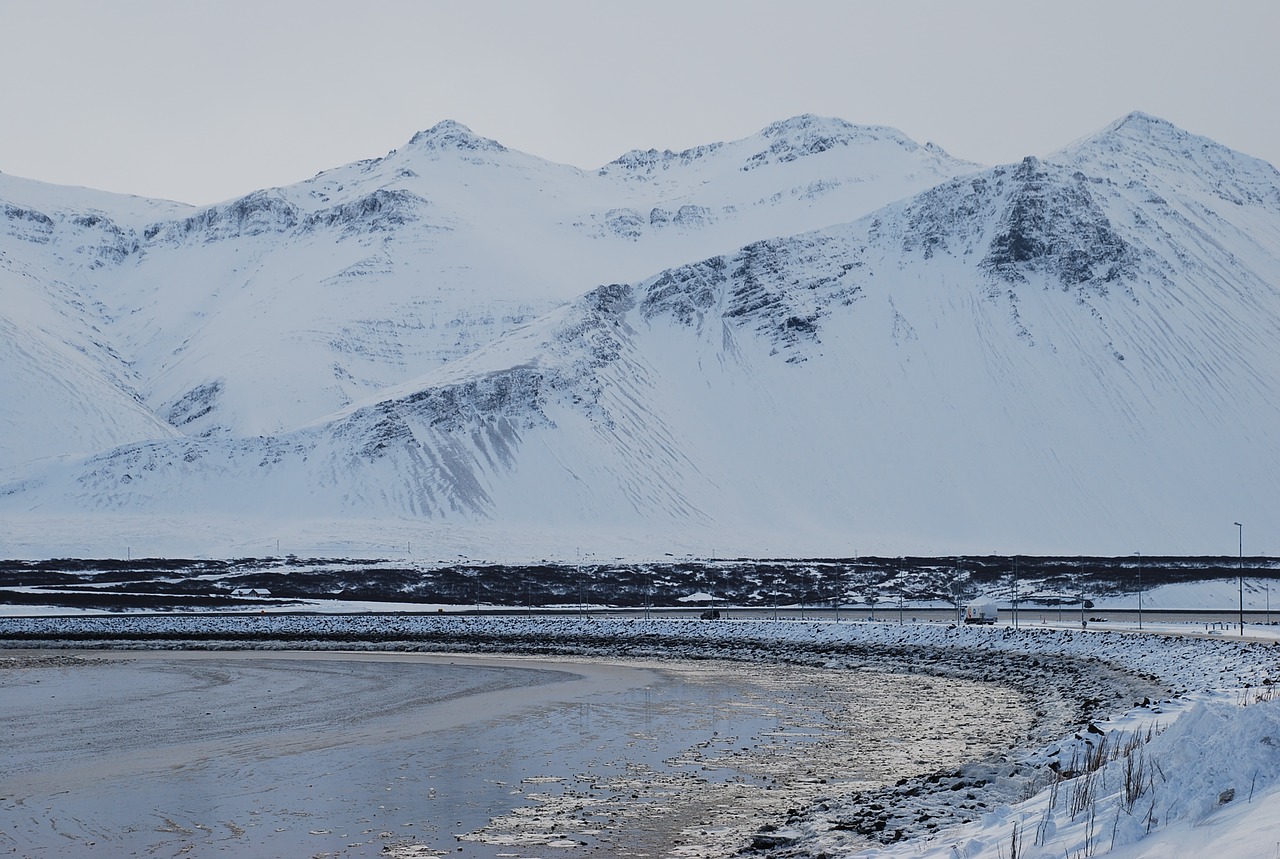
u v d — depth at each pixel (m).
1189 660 60.16
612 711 51.59
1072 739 33.62
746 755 38.97
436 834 28.16
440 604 139.00
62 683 65.12
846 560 166.50
